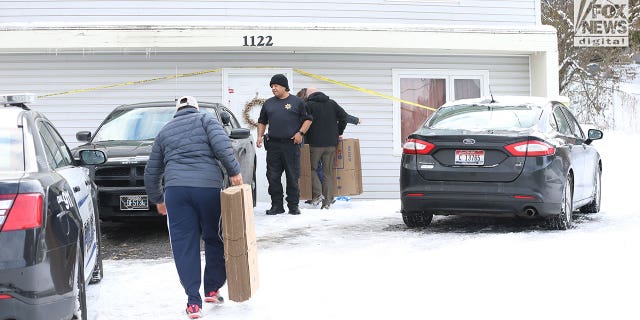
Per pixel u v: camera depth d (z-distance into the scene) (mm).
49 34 19406
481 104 14453
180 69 20750
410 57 21906
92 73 20547
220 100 20906
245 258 8359
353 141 18016
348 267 10570
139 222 16250
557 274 9484
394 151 21781
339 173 18031
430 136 13383
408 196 13492
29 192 6738
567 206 13617
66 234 7129
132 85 20656
